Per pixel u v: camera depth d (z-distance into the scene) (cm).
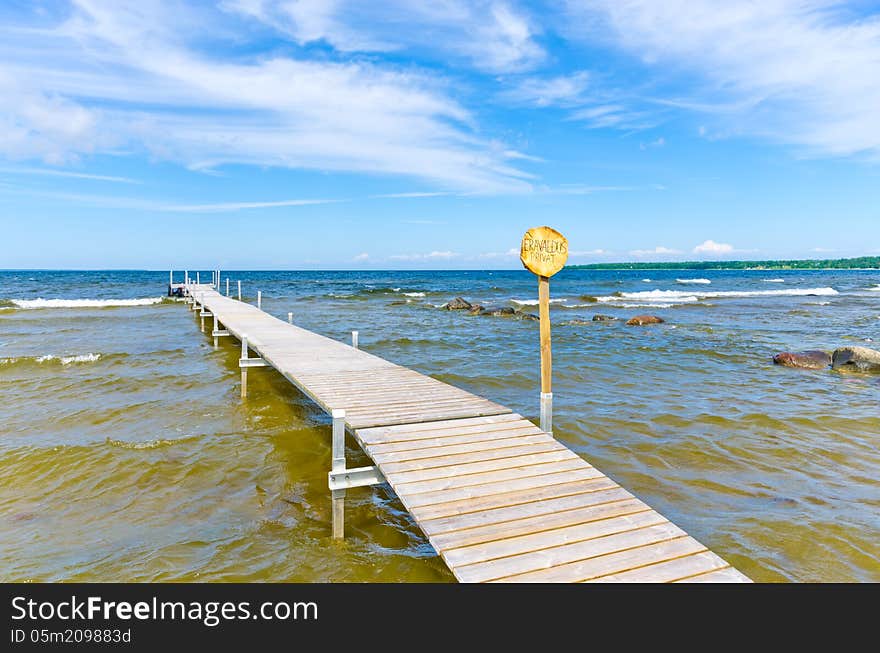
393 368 970
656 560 376
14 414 968
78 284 6238
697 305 3703
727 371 1411
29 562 502
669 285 6812
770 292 5347
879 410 1009
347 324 2569
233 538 553
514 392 1181
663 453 784
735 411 1005
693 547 393
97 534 555
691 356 1647
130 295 4606
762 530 553
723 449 799
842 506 610
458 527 412
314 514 609
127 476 696
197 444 817
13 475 693
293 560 515
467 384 1261
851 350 1433
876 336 2102
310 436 869
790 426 909
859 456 769
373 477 556
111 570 493
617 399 1106
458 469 510
